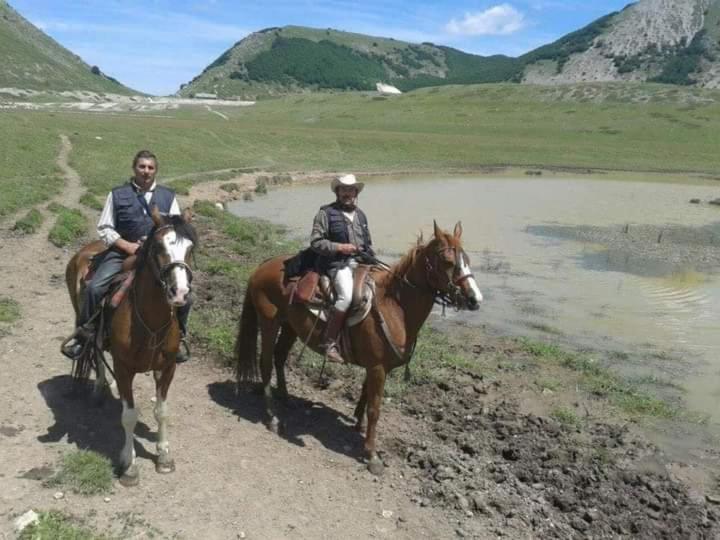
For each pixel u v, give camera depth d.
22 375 8.57
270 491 6.59
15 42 164.38
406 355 7.21
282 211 28.45
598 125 81.12
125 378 6.31
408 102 108.81
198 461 6.97
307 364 9.89
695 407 9.78
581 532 6.47
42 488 6.10
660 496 7.12
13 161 31.02
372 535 6.09
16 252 15.25
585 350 12.12
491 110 95.94
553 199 35.50
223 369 9.65
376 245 21.00
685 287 17.12
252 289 8.14
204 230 20.91
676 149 65.31
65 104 113.50
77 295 7.33
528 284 16.89
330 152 55.31
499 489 6.99
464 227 25.30
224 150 49.72
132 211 6.58
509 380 10.12
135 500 6.11
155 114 94.56
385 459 7.50
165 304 5.98
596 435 8.50
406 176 46.53
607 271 18.70
